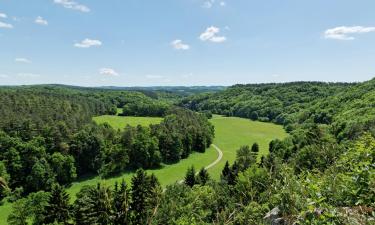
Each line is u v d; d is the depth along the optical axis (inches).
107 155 4210.1
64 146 3946.9
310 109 5915.4
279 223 334.3
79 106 6058.1
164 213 1362.0
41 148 3646.7
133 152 4301.2
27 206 2519.7
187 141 4815.5
